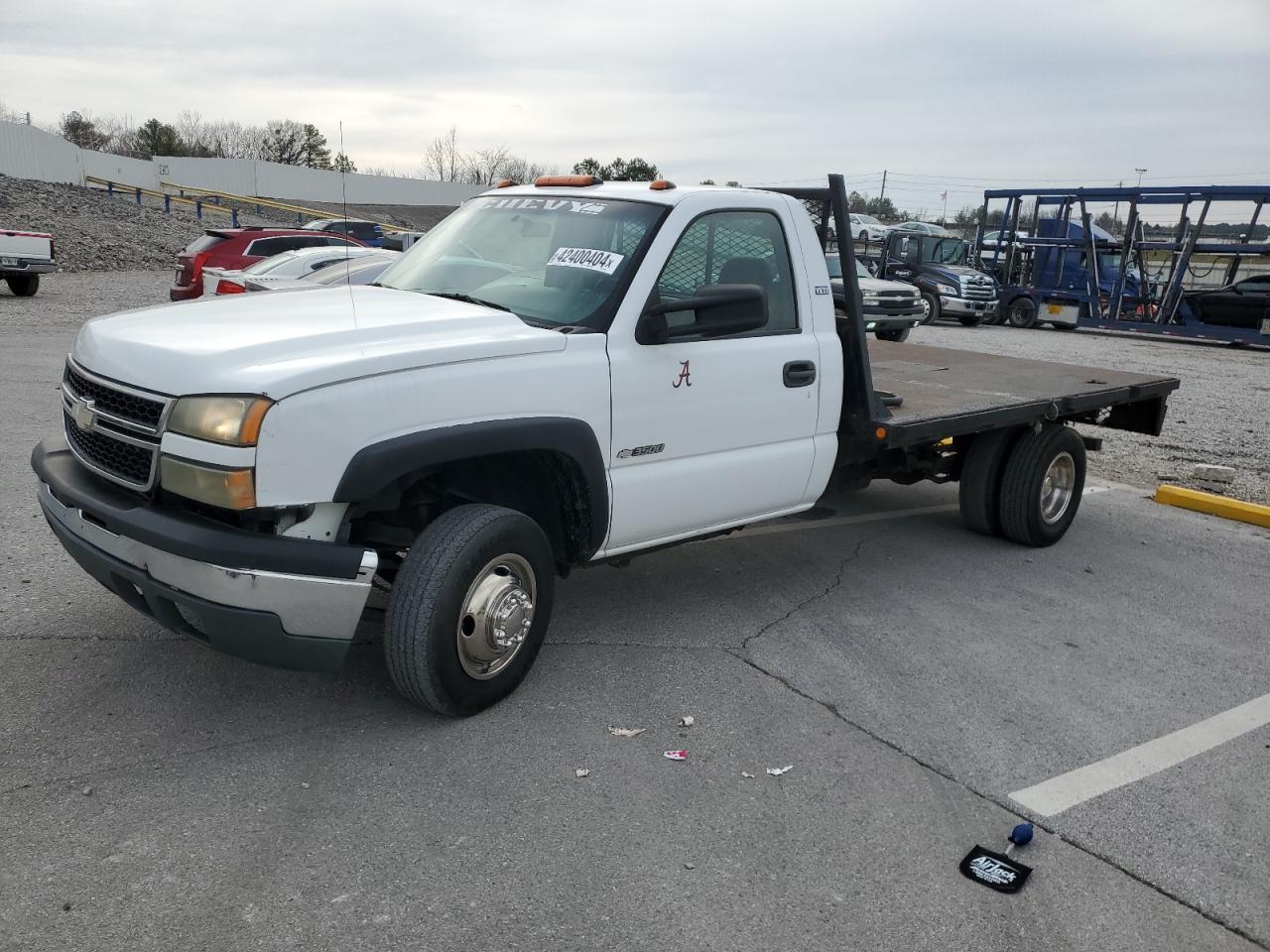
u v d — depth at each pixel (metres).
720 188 4.69
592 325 4.14
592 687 4.25
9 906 2.71
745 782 3.59
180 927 2.68
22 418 8.74
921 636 5.07
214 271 13.51
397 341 3.64
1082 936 2.90
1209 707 4.44
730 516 4.86
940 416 5.51
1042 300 25.95
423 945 2.68
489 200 5.13
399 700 4.02
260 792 3.32
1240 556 6.84
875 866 3.16
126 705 3.84
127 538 3.42
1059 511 6.79
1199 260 24.62
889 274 26.55
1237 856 3.34
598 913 2.85
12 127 45.28
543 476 4.26
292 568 3.26
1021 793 3.64
